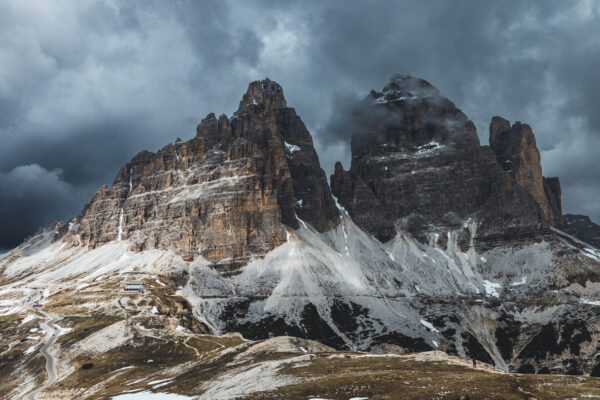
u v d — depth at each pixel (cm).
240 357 18262
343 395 10775
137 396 14275
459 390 10256
